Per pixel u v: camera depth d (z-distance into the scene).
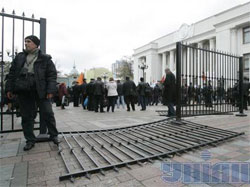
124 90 9.94
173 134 4.16
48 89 3.13
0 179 2.09
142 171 2.34
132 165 2.53
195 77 6.41
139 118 6.85
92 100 10.27
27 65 3.11
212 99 7.03
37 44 3.19
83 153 3.00
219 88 7.05
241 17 21.78
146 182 2.05
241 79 7.00
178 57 5.19
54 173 2.25
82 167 2.37
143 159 2.63
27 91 3.08
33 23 3.83
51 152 3.02
